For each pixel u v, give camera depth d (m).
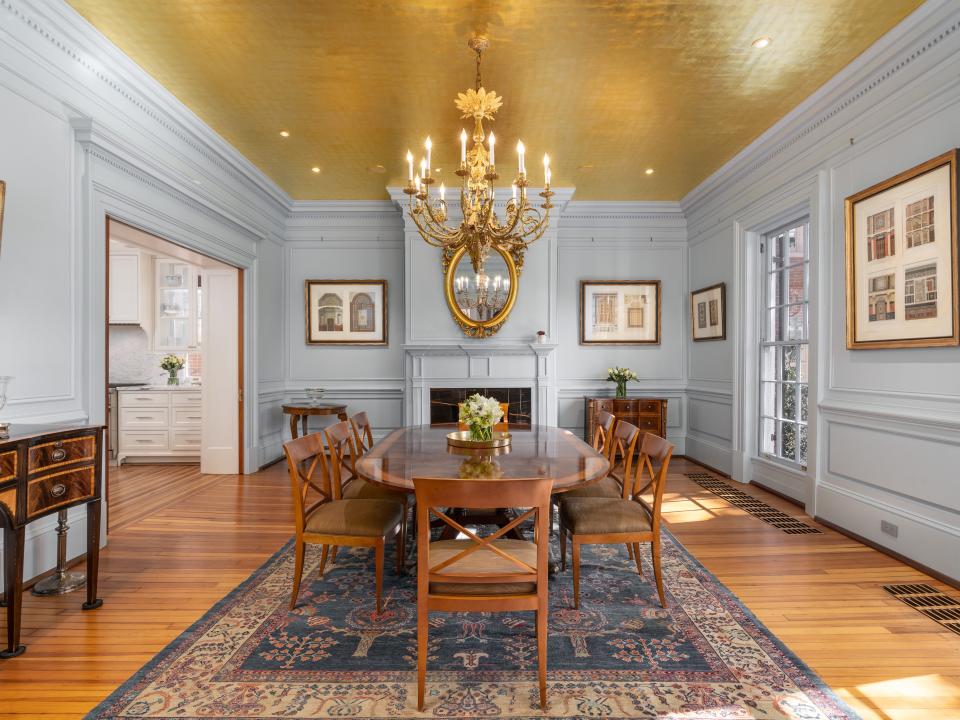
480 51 3.24
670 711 1.82
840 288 3.72
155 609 2.57
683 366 6.62
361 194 6.18
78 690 1.93
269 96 3.82
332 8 2.86
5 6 2.65
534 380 6.05
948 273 2.80
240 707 1.84
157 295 6.90
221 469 5.63
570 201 6.40
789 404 4.66
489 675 2.03
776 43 3.17
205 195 4.48
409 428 4.06
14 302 2.73
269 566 3.12
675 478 5.44
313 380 6.58
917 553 3.04
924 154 2.98
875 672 2.05
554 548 3.43
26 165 2.79
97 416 3.29
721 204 5.64
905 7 2.84
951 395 2.83
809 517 4.06
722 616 2.49
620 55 3.29
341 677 2.02
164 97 3.75
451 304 5.96
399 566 3.00
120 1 2.82
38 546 2.82
